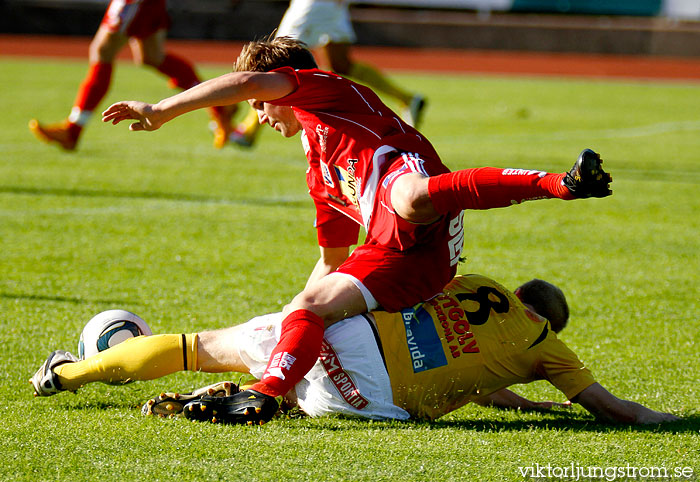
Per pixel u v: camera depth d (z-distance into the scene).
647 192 30.12
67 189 27.47
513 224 25.00
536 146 40.19
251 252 20.81
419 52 92.44
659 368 13.66
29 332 14.43
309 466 9.13
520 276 19.39
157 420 10.48
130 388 12.11
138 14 30.73
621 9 92.44
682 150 40.41
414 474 9.02
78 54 81.94
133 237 21.80
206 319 15.65
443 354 10.84
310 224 24.02
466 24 92.75
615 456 9.73
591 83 75.50
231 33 90.38
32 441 9.67
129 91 56.25
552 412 11.79
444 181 9.93
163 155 34.97
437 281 11.10
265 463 9.17
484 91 66.62
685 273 20.06
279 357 10.29
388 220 10.79
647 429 10.75
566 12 93.12
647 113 55.34
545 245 22.55
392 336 10.76
